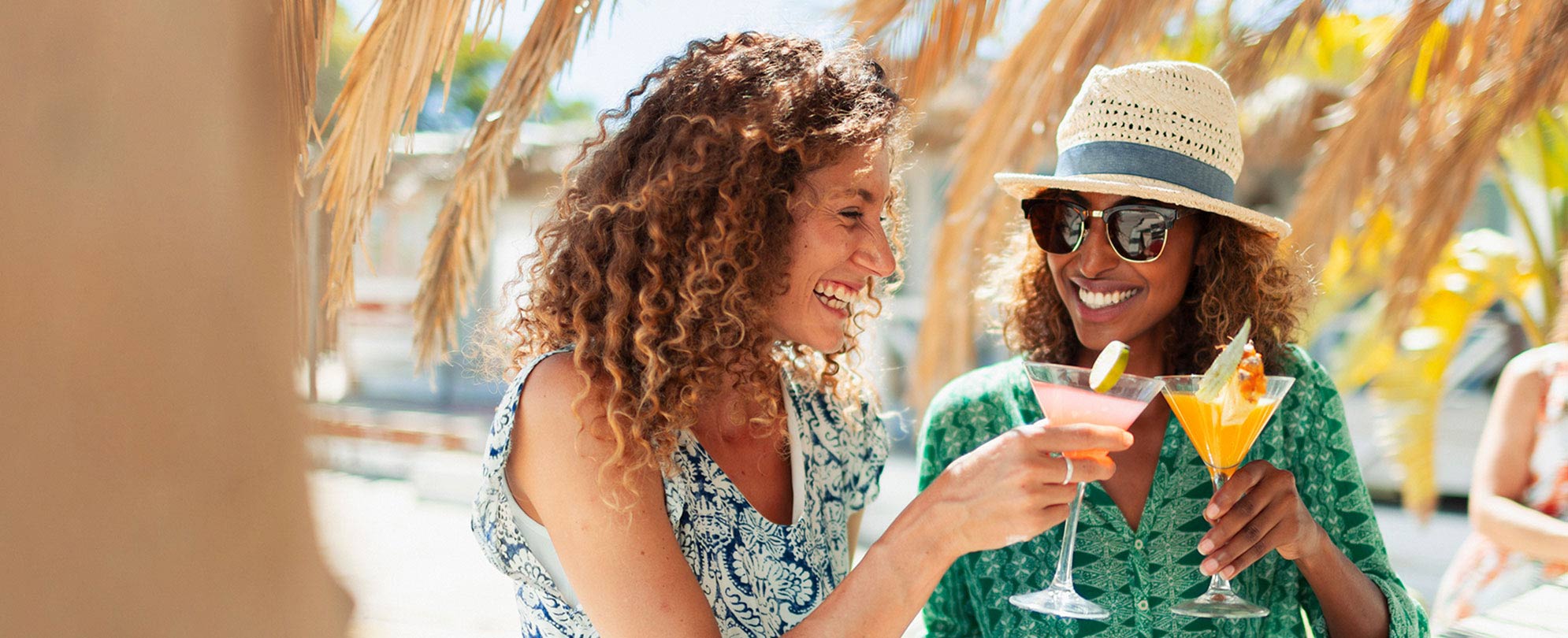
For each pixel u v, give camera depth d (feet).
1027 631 6.31
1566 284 10.14
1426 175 11.14
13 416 1.11
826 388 6.26
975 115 12.14
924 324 13.76
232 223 1.28
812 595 5.48
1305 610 6.40
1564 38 9.45
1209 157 6.46
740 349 5.28
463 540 26.71
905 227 6.81
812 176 5.37
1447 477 26.40
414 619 19.62
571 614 5.23
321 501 1.39
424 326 9.15
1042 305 7.23
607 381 5.08
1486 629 6.50
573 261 5.47
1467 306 18.95
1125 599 6.21
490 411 45.29
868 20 9.91
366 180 6.81
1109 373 4.92
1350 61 18.29
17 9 1.13
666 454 5.04
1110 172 6.47
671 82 5.50
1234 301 6.63
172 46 1.22
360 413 41.11
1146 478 6.47
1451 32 9.95
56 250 1.13
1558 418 9.45
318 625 1.35
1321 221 12.65
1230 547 5.18
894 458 33.06
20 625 1.12
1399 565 22.62
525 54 7.22
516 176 33.24
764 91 5.30
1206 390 5.08
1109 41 10.59
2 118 1.12
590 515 4.87
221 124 1.27
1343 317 26.02
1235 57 10.50
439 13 6.63
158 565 1.19
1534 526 9.14
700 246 5.15
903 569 4.59
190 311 1.22
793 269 5.43
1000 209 12.22
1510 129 10.28
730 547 5.32
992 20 10.10
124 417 1.16
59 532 1.13
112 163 1.17
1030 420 6.68
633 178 5.41
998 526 4.50
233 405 1.26
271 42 1.40
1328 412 6.55
